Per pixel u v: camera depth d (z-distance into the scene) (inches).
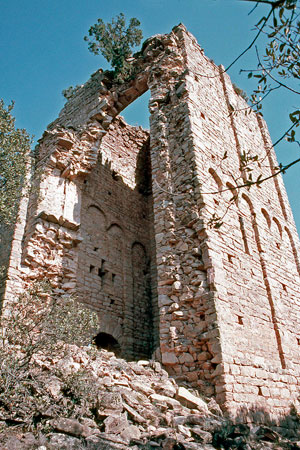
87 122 669.9
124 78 692.7
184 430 267.1
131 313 665.0
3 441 210.2
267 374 403.5
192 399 319.0
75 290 536.1
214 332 369.1
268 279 499.5
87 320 330.0
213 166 510.6
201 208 444.1
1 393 243.6
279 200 671.8
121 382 306.2
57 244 543.2
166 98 574.2
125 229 747.4
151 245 781.9
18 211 488.1
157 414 278.2
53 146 604.4
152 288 731.4
